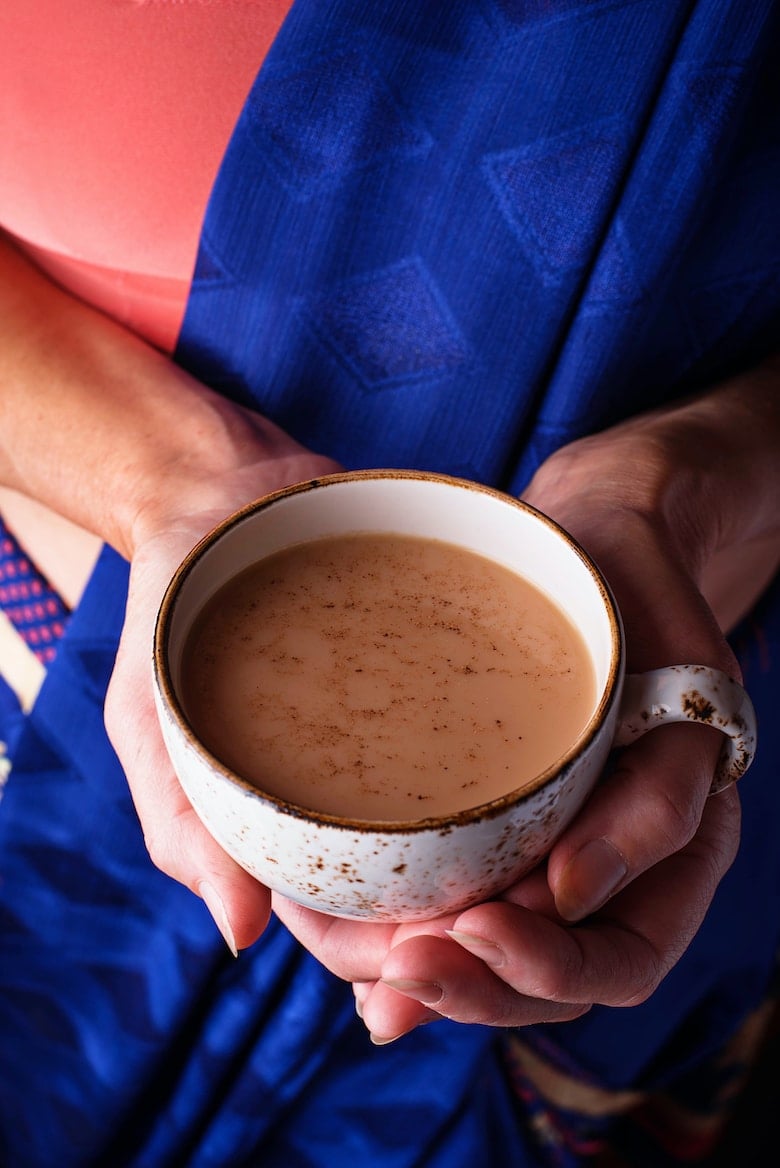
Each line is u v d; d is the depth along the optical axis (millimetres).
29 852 502
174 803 357
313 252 439
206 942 495
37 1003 522
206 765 302
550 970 321
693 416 451
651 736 343
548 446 467
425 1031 526
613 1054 598
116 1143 544
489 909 322
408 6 412
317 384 462
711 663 364
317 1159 551
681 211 423
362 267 442
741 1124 764
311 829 296
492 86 418
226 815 307
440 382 456
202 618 348
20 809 499
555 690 339
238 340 464
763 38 409
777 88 426
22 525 488
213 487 422
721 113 414
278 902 361
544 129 419
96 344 468
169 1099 529
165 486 426
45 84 431
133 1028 513
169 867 363
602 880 331
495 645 347
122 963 511
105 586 467
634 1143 754
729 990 632
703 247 446
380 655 345
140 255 456
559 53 412
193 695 334
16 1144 547
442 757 327
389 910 317
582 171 421
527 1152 633
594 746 306
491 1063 584
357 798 319
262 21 416
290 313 450
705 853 366
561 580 352
